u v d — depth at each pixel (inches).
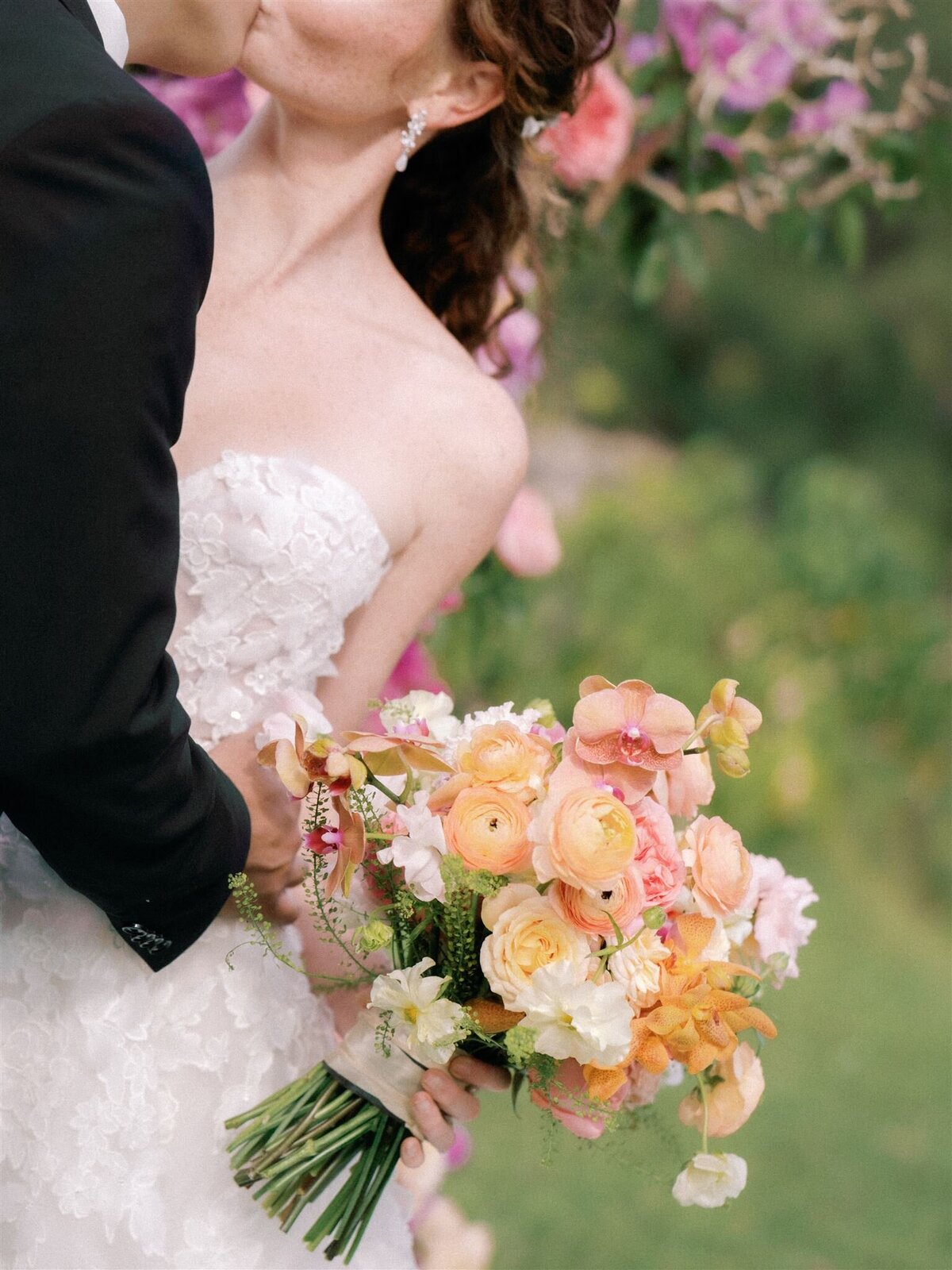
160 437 48.2
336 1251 58.7
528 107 70.4
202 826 53.1
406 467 67.1
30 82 46.2
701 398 569.9
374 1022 58.0
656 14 117.3
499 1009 54.1
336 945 67.1
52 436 45.8
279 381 66.2
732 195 118.6
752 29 113.0
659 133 114.1
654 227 116.6
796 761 292.0
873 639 325.1
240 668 61.9
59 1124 57.4
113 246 46.1
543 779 54.0
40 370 45.6
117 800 49.3
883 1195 174.4
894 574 335.0
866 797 307.3
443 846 52.9
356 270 70.2
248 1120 58.2
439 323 72.4
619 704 52.3
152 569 48.1
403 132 69.0
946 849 297.1
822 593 324.5
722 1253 156.8
